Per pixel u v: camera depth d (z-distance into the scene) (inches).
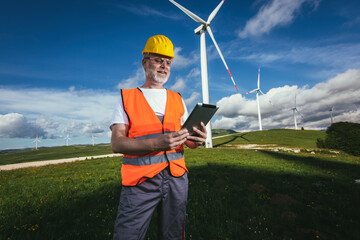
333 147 1182.9
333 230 141.4
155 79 66.3
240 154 773.9
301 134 2235.5
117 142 50.2
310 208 184.4
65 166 544.4
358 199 208.8
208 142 1269.7
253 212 173.0
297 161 557.3
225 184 271.7
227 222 150.8
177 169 60.2
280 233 138.4
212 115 57.7
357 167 450.3
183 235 62.4
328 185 273.7
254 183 281.0
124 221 52.9
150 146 47.1
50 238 128.1
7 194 244.4
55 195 229.9
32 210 181.0
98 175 373.4
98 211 174.7
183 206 60.9
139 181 53.5
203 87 1268.5
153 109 62.2
